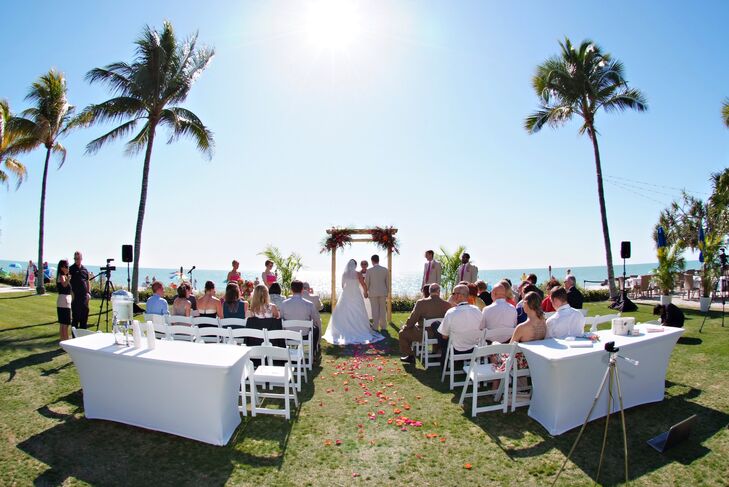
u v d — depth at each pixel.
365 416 5.00
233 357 4.36
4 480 3.60
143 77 13.20
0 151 17.34
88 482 3.59
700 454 3.98
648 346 5.06
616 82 14.64
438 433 4.52
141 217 13.75
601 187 14.95
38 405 5.21
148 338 4.64
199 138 14.89
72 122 14.62
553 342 4.82
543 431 4.51
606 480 3.59
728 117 15.07
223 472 3.75
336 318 9.70
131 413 4.61
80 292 8.41
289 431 4.58
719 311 12.10
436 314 7.22
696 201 19.22
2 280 23.64
